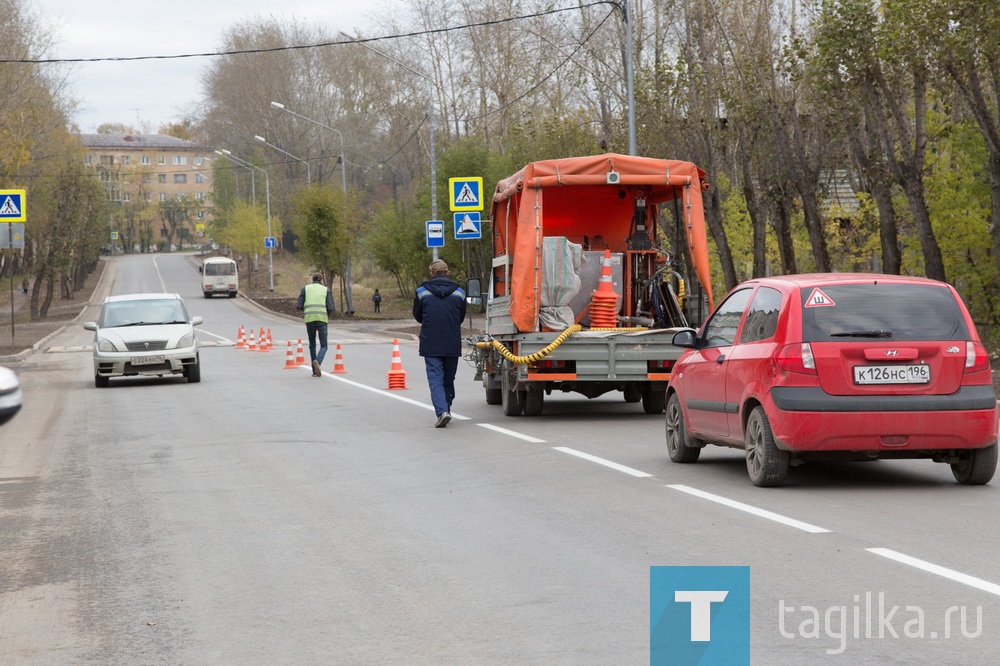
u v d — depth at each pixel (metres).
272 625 17.11
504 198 51.09
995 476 30.72
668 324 47.69
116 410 53.81
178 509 27.31
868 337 27.62
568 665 14.79
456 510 26.39
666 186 48.09
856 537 22.41
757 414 28.61
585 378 45.19
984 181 77.62
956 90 72.12
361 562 21.20
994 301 83.00
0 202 99.44
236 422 47.00
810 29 79.88
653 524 24.11
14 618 17.94
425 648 15.71
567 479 30.66
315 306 72.44
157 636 16.72
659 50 103.94
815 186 90.06
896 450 27.59
